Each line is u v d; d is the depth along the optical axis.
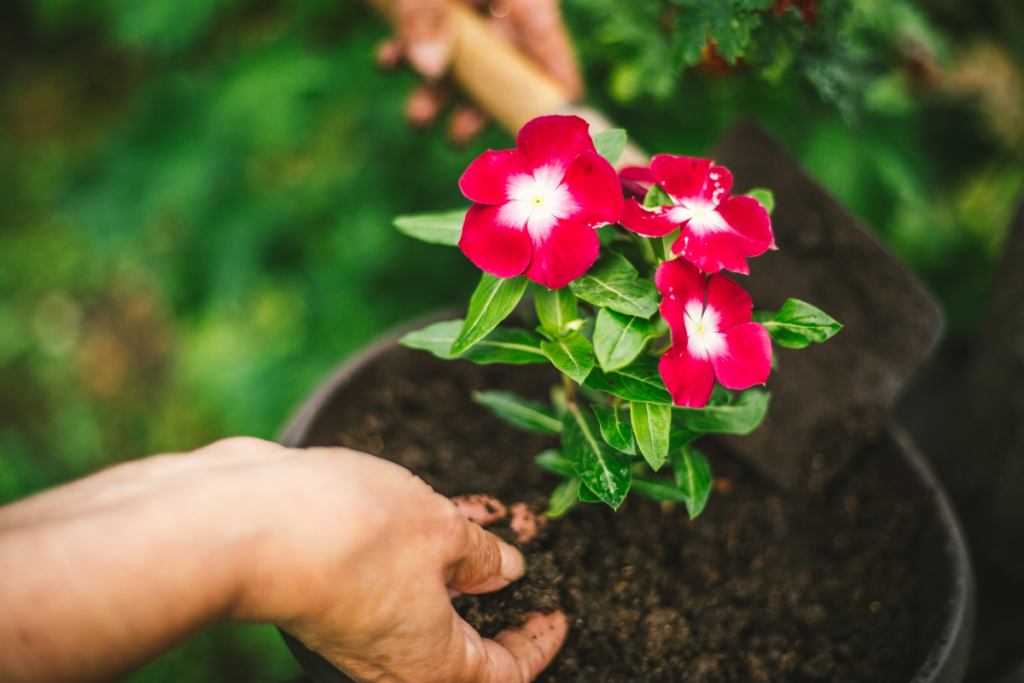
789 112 0.51
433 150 0.64
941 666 0.35
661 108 0.50
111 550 0.27
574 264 0.32
